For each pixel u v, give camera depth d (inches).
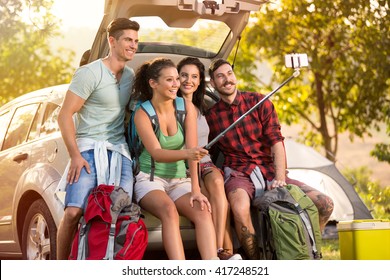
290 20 835.4
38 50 1003.3
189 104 380.5
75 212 350.0
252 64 909.2
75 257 339.3
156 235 367.2
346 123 877.2
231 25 429.1
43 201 397.1
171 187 375.6
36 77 1015.6
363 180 1234.6
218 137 367.9
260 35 839.1
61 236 358.9
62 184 359.9
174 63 406.6
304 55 381.1
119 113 370.3
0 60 982.4
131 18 408.8
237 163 401.1
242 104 402.6
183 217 372.8
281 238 373.1
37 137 426.3
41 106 432.8
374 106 839.1
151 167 371.9
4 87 1004.6
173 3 395.9
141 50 424.5
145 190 364.5
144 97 374.0
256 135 402.9
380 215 777.6
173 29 426.6
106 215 337.7
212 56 443.8
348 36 830.5
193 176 367.9
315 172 657.0
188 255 419.2
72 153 356.2
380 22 781.3
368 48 807.7
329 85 869.8
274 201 378.9
